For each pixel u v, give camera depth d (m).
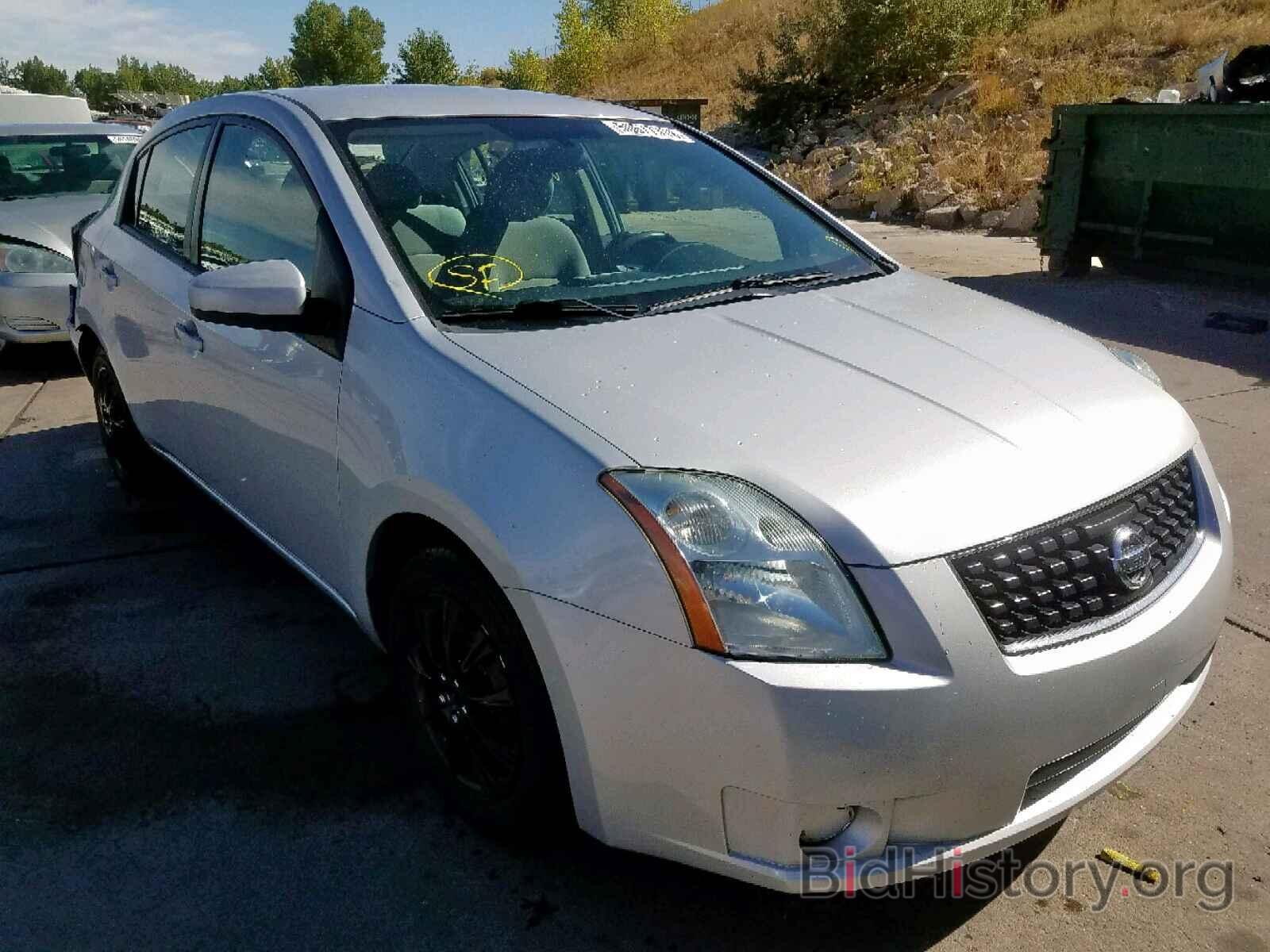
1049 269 9.13
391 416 2.45
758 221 3.40
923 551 1.93
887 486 2.01
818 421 2.17
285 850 2.51
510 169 3.13
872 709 1.85
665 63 35.72
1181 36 16.33
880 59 18.88
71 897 2.37
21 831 2.57
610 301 2.80
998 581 1.98
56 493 4.79
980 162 13.65
